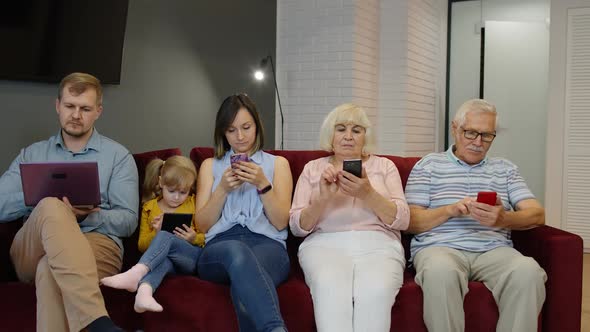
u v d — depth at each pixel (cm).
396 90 505
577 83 460
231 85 417
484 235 221
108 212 219
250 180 211
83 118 223
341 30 455
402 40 499
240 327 187
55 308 184
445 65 598
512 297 191
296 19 472
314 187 228
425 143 556
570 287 198
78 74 225
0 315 199
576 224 467
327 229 222
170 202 229
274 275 201
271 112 471
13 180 222
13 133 268
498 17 580
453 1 600
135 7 330
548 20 559
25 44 263
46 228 185
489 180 229
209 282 200
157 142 351
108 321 179
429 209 227
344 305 186
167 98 357
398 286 196
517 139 562
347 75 455
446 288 189
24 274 204
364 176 210
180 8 364
